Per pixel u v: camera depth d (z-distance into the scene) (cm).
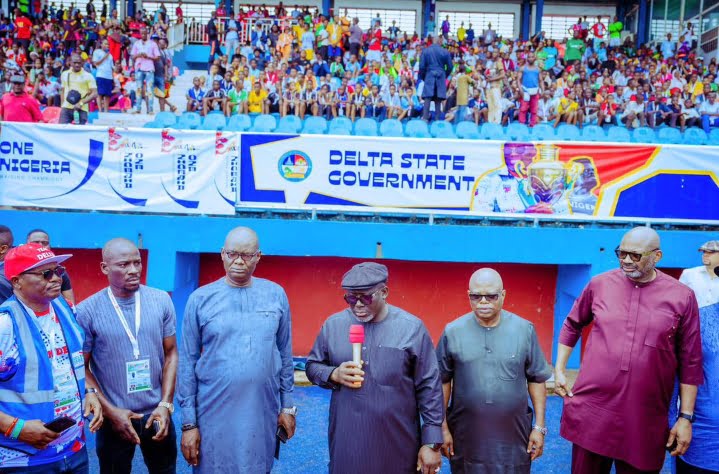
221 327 347
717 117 1338
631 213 717
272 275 764
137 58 1216
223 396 345
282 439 373
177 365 402
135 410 377
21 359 305
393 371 326
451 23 2200
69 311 338
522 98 1269
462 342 373
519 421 367
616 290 381
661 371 363
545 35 2158
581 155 711
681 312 362
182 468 486
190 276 748
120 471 388
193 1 2161
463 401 369
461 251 708
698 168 714
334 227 704
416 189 712
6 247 436
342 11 2175
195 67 1970
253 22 1916
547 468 507
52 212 696
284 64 1506
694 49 1911
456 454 375
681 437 364
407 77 1442
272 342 358
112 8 2012
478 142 708
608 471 394
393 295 772
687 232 716
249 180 704
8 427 298
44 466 311
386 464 327
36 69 1531
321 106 1251
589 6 2192
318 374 337
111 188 698
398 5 2172
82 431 335
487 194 714
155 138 695
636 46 2112
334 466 335
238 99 1236
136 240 698
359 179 710
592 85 1559
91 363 379
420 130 962
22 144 690
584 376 382
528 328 375
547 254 711
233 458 342
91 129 691
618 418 368
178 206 702
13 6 1989
